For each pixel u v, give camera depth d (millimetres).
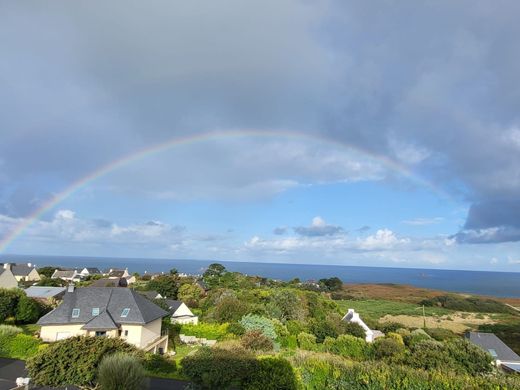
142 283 111312
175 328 47125
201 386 21547
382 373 23531
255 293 72750
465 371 29625
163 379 29578
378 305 110375
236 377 21516
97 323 36688
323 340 49312
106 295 41125
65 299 39906
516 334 69375
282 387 22359
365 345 41594
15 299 48469
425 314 96000
